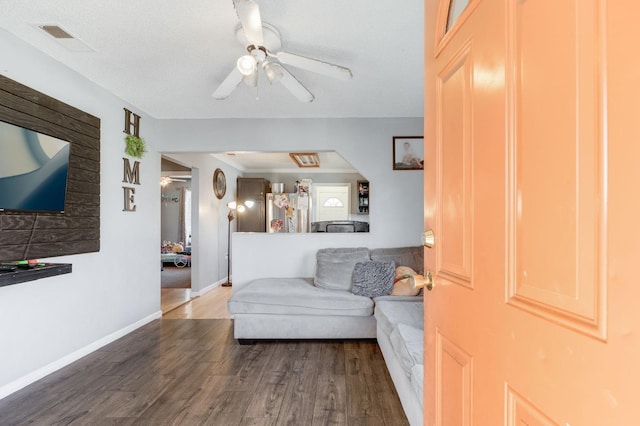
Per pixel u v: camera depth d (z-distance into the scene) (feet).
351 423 6.39
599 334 1.46
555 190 1.74
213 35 7.47
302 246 13.57
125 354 9.69
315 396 7.36
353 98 11.39
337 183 26.32
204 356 9.59
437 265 3.38
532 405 1.91
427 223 3.66
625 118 1.35
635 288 1.31
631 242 1.32
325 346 10.40
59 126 8.57
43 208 7.97
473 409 2.60
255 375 8.39
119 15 6.75
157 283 13.43
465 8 2.76
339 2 6.31
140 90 10.62
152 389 7.68
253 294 10.71
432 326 3.50
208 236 19.12
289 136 13.47
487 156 2.40
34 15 6.75
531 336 1.92
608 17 1.43
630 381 1.32
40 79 8.14
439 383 3.31
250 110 12.60
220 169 21.25
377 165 13.46
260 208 24.56
